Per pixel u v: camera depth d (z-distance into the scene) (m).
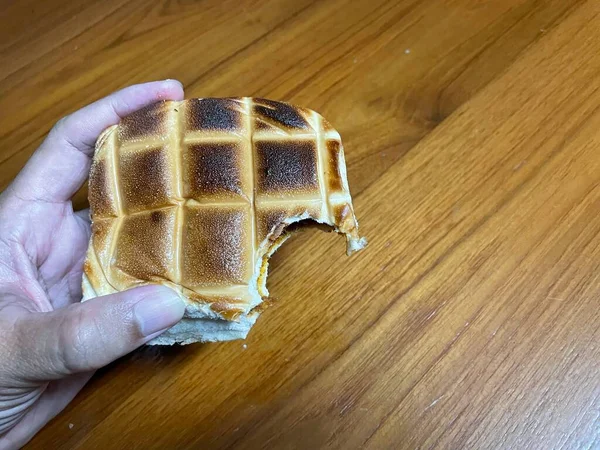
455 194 0.26
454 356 0.23
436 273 0.25
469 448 0.22
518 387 0.23
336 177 0.19
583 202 0.26
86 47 0.30
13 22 0.31
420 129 0.28
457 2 0.31
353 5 0.31
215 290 0.18
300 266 0.25
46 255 0.23
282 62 0.30
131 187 0.18
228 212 0.18
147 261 0.18
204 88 0.29
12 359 0.17
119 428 0.23
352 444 0.22
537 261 0.25
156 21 0.31
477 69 0.29
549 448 0.22
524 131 0.27
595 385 0.23
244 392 0.23
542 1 0.30
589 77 0.28
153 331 0.17
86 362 0.17
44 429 0.23
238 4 0.31
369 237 0.26
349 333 0.24
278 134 0.19
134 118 0.20
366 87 0.29
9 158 0.28
